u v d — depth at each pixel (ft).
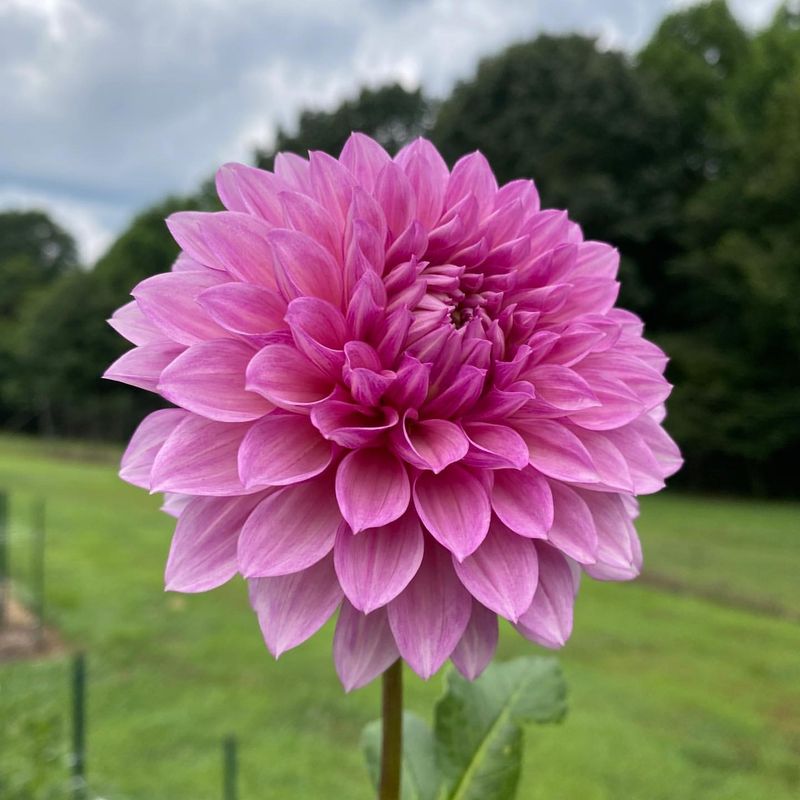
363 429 3.59
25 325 125.39
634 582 30.73
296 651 22.27
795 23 88.38
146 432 3.97
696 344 67.82
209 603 26.73
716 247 67.26
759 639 23.70
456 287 4.08
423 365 3.69
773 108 70.49
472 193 4.25
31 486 56.18
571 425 4.11
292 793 14.48
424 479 3.85
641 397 4.28
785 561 34.58
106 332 115.55
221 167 4.15
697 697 19.15
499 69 70.90
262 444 3.53
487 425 3.92
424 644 3.49
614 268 4.74
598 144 68.08
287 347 3.70
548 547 3.87
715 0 83.71
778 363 64.59
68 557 32.76
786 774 15.47
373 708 18.49
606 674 20.57
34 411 126.52
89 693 18.75
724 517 49.55
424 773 5.01
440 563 3.68
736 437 64.18
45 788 10.48
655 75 75.31
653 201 68.54
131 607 26.04
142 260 119.14
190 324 3.84
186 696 18.83
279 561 3.44
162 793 14.24
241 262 3.95
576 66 69.67
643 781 15.07
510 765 4.94
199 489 3.51
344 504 3.42
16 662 20.53
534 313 4.17
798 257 62.69
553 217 4.49
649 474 4.08
